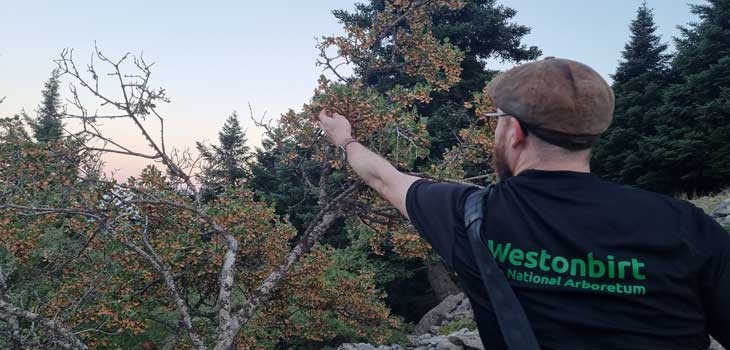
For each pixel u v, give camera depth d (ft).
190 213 15.44
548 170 4.02
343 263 23.13
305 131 14.15
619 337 3.50
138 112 14.16
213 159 16.42
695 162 63.41
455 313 43.78
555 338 3.59
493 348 3.89
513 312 3.65
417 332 45.32
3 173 13.76
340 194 13.87
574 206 3.82
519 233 3.85
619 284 3.57
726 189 55.93
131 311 15.23
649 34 82.84
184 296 17.03
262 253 17.90
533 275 3.74
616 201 3.82
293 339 29.81
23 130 14.17
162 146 14.78
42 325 13.89
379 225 16.14
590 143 3.98
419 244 15.70
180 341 17.02
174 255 14.76
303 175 15.94
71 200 14.60
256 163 53.83
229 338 13.26
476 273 3.97
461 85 54.39
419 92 14.38
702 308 3.69
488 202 4.11
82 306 15.80
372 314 19.99
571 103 3.86
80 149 14.03
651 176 67.77
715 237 3.71
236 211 15.07
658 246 3.59
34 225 14.66
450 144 50.34
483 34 58.59
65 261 15.88
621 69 82.02
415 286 62.08
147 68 14.16
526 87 4.03
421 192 4.68
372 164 5.53
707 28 69.87
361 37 15.65
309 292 18.65
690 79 64.85
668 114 66.85
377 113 12.31
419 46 15.75
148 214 15.65
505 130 4.38
